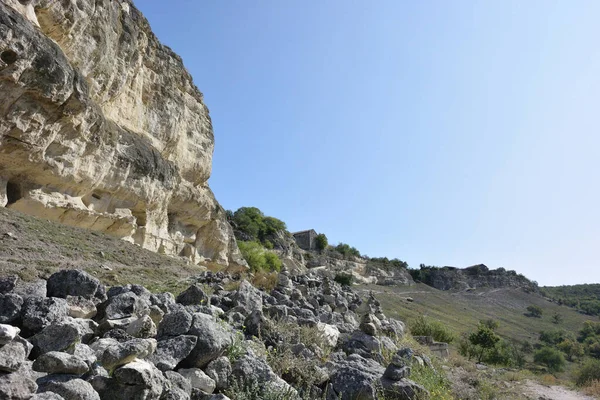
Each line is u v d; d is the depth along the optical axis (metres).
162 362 3.67
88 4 19.97
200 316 4.57
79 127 18.22
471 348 20.58
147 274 13.70
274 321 6.53
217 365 4.23
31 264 9.48
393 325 11.23
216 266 36.91
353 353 6.88
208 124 39.31
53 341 3.39
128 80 26.92
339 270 84.06
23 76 14.30
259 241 67.69
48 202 18.08
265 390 4.18
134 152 24.39
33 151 16.33
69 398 2.75
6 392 2.44
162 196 27.45
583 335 65.44
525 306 95.19
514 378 12.48
